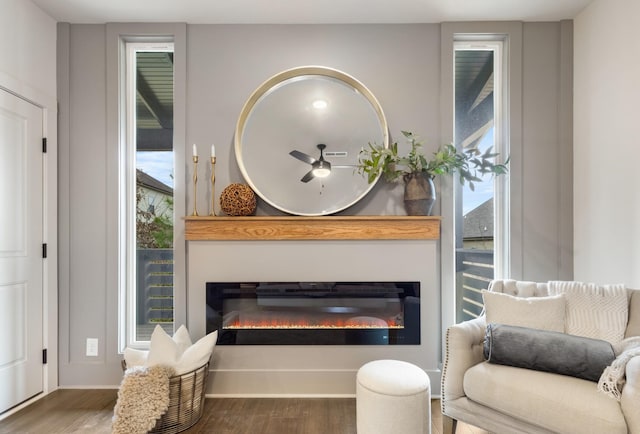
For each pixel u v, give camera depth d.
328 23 2.70
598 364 1.56
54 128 2.65
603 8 2.36
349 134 2.64
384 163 2.46
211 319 2.52
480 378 1.73
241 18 2.63
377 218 2.48
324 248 2.54
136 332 2.78
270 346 2.52
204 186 2.68
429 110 2.69
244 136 2.64
